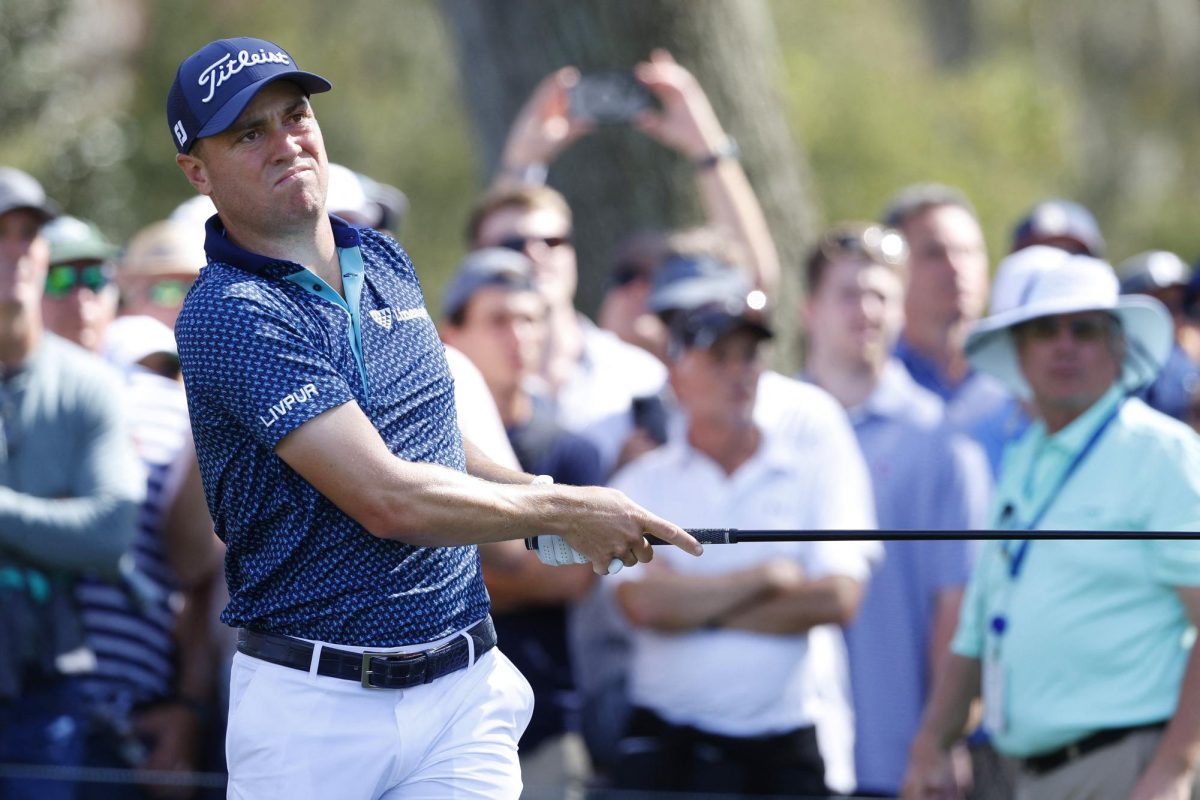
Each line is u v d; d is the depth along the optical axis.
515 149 24.41
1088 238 23.83
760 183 27.16
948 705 16.64
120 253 21.72
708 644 17.52
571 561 12.02
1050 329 15.61
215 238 11.41
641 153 26.70
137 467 17.61
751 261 23.70
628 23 26.44
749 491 17.88
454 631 11.78
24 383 17.33
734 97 26.97
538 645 17.70
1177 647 15.03
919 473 19.14
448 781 11.66
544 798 17.09
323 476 10.99
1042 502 15.57
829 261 19.98
